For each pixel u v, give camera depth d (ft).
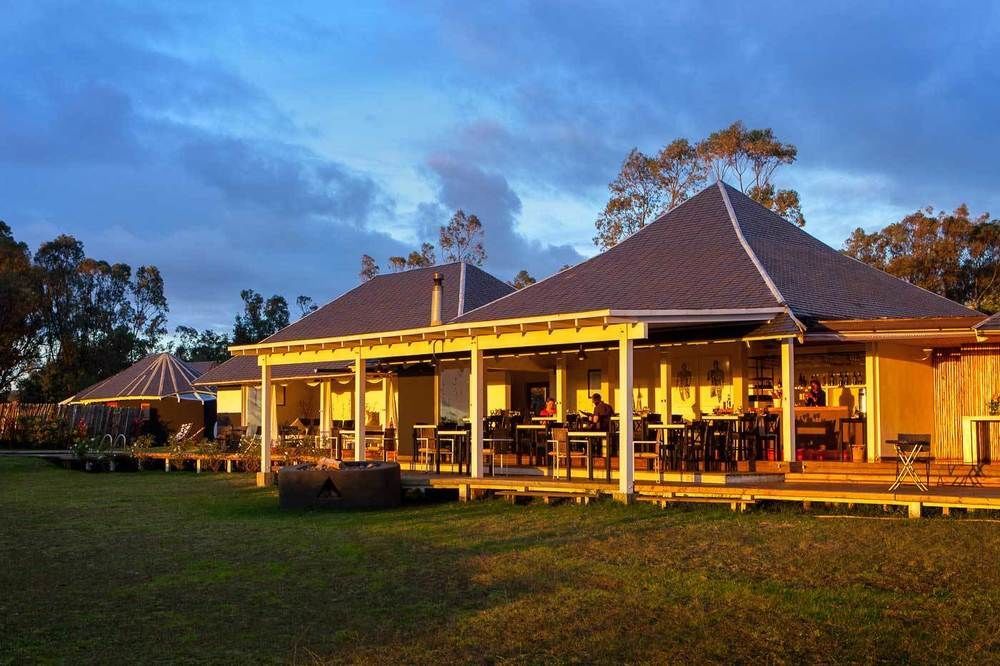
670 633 29.89
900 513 48.75
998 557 38.19
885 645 28.17
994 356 62.90
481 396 64.75
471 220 175.63
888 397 63.16
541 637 29.86
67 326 208.13
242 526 55.36
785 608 32.04
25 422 140.26
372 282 117.70
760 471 61.26
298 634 31.17
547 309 70.90
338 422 97.40
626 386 55.77
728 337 62.64
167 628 32.09
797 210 140.77
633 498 55.77
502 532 49.44
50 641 30.71
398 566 41.45
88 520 59.62
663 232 81.00
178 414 157.28
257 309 248.32
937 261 152.46
